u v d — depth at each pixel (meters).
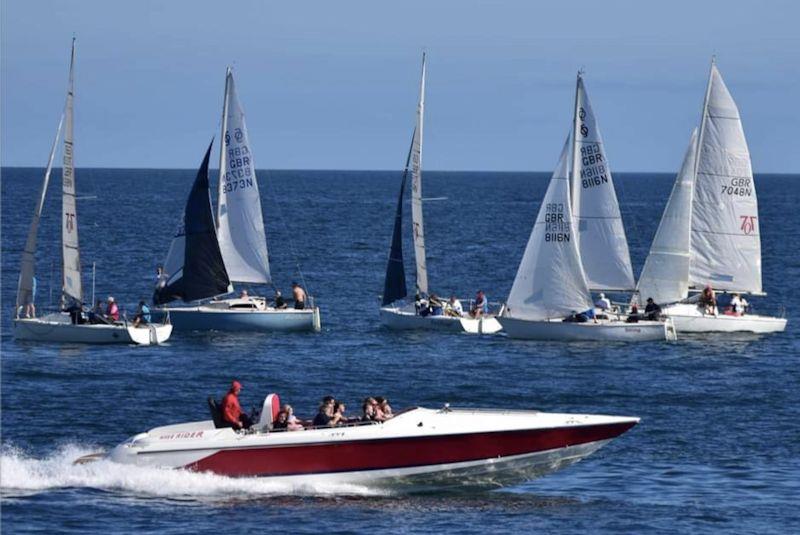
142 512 128.75
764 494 138.75
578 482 144.25
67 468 140.00
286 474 136.62
